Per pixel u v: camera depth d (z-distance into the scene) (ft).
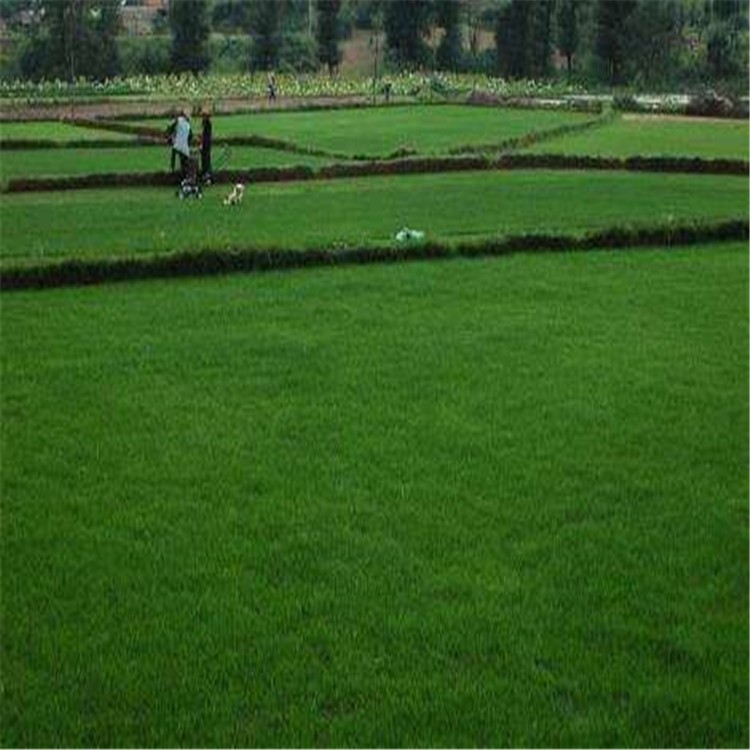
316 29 417.69
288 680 32.53
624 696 31.91
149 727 30.50
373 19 461.37
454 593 37.17
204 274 80.02
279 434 50.70
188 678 32.58
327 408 53.83
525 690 32.04
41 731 30.37
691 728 30.58
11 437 50.16
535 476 46.21
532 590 37.40
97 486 45.27
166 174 128.16
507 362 60.75
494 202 111.86
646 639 34.63
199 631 34.99
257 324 67.51
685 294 75.87
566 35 393.50
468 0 466.70
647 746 29.91
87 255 79.36
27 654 33.83
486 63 407.03
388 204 110.83
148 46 377.30
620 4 362.33
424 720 30.71
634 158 141.49
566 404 54.49
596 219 101.19
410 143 167.32
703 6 453.58
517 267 83.41
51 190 122.93
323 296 74.08
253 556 39.63
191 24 360.48
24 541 40.73
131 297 73.82
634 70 367.86
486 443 49.65
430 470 46.83
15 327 66.64
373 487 45.21
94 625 35.35
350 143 168.04
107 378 57.93
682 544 40.63
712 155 154.81
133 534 41.34
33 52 345.72
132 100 265.54
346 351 62.39
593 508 43.37
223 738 30.09
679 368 60.13
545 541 40.73
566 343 64.28
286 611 36.04
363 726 30.53
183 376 58.29
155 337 64.85
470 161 142.00
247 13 447.83
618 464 47.55
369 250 84.12
